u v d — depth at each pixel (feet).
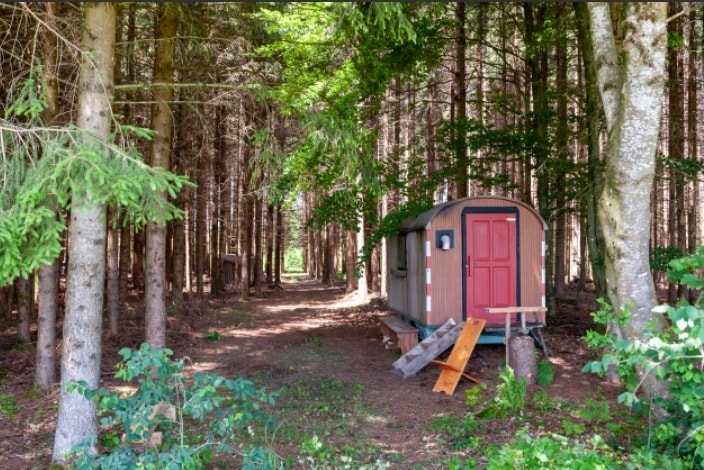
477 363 33.35
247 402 15.90
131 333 41.29
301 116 24.67
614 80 19.38
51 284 28.07
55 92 25.20
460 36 47.34
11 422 23.34
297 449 19.98
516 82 49.65
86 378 18.19
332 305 67.82
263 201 79.00
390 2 20.43
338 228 108.99
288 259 193.57
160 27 29.76
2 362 33.06
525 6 46.50
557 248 57.47
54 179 14.32
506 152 44.34
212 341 42.19
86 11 18.89
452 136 46.01
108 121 18.81
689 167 38.70
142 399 14.74
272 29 30.91
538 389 26.99
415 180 52.90
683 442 14.56
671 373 14.08
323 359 35.91
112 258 40.75
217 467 18.10
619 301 18.28
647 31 17.04
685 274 14.65
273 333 46.47
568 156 45.37
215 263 74.84
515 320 36.17
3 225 13.65
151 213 17.89
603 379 28.81
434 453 19.61
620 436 19.75
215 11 32.78
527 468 12.23
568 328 42.70
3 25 22.56
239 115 50.44
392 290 47.03
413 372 31.04
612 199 18.33
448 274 36.09
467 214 36.29
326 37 30.45
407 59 39.88
